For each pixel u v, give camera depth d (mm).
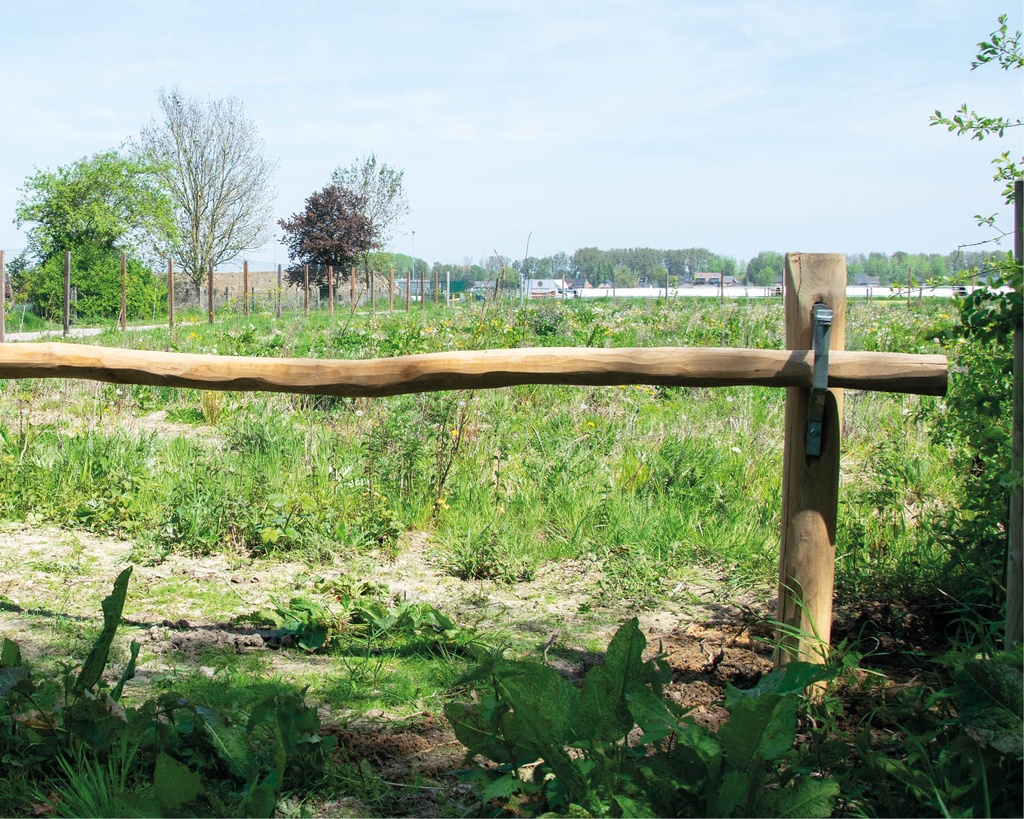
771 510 5203
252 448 6578
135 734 2480
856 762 2402
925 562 4031
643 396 8148
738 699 2158
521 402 8023
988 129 3396
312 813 2357
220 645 3609
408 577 4625
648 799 2043
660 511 5180
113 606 2654
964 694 2156
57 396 8953
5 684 2559
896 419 7016
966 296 2924
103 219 34781
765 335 12102
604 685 2242
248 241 46375
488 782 2254
